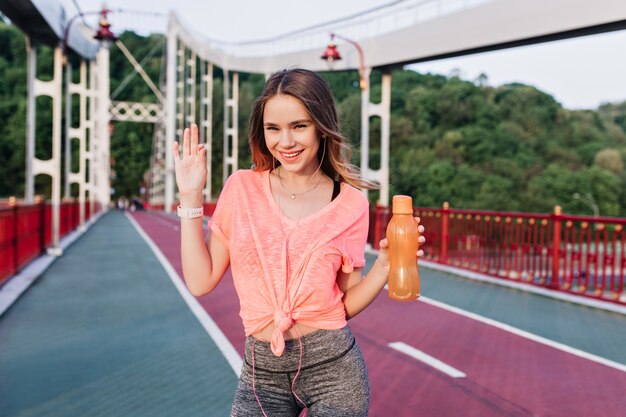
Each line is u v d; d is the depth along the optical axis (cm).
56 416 374
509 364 496
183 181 180
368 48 1844
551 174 7300
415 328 626
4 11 1330
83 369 476
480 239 1055
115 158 9975
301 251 173
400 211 174
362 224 184
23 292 846
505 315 702
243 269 176
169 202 5425
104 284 935
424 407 392
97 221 3253
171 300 795
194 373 465
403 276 171
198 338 580
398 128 7731
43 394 416
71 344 557
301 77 176
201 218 183
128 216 4278
